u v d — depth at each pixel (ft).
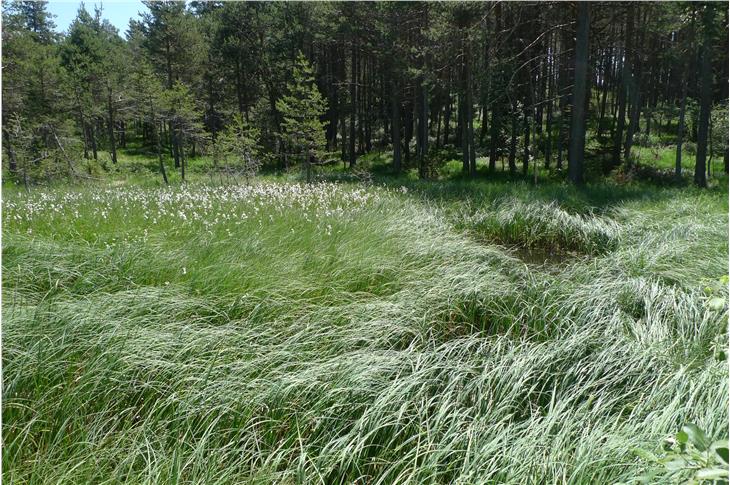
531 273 22.00
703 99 56.80
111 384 11.23
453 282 19.80
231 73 114.52
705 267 21.53
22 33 79.25
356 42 86.53
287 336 14.62
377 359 12.78
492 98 64.64
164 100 75.97
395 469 10.07
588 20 54.34
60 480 8.23
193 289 16.70
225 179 62.64
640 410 11.07
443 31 62.28
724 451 5.47
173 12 113.39
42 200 31.91
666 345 14.73
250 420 10.52
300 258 20.11
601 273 21.99
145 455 9.68
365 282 19.60
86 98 104.63
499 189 46.93
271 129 103.91
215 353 12.75
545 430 10.20
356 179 63.52
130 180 82.23
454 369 12.88
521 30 69.92
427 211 37.11
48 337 11.99
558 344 14.53
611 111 103.91
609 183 58.59
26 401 10.57
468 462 9.34
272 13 101.09
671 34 79.41
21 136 60.75
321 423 10.94
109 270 17.54
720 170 70.90
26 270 16.71
